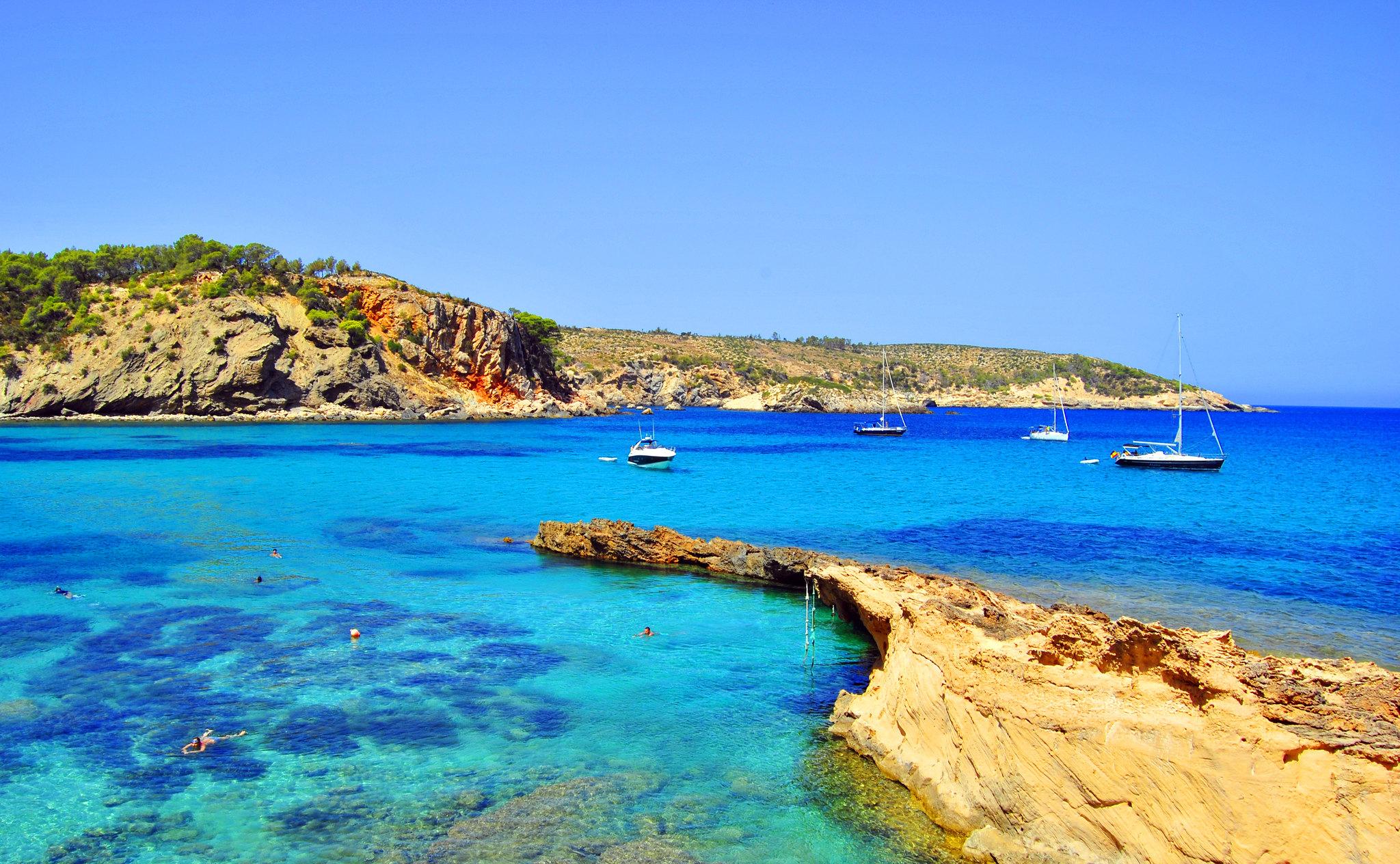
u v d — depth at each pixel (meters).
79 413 120.38
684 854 13.34
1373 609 27.31
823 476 70.38
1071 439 136.38
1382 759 10.48
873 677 18.86
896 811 14.88
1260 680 11.91
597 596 29.16
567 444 103.06
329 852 13.22
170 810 14.41
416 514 46.12
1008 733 13.73
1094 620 15.23
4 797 14.71
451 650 22.98
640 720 18.48
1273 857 10.91
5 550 34.72
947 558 35.03
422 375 143.75
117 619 25.25
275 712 18.50
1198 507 51.38
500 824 14.11
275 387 126.56
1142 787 12.11
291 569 32.19
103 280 138.75
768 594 29.67
